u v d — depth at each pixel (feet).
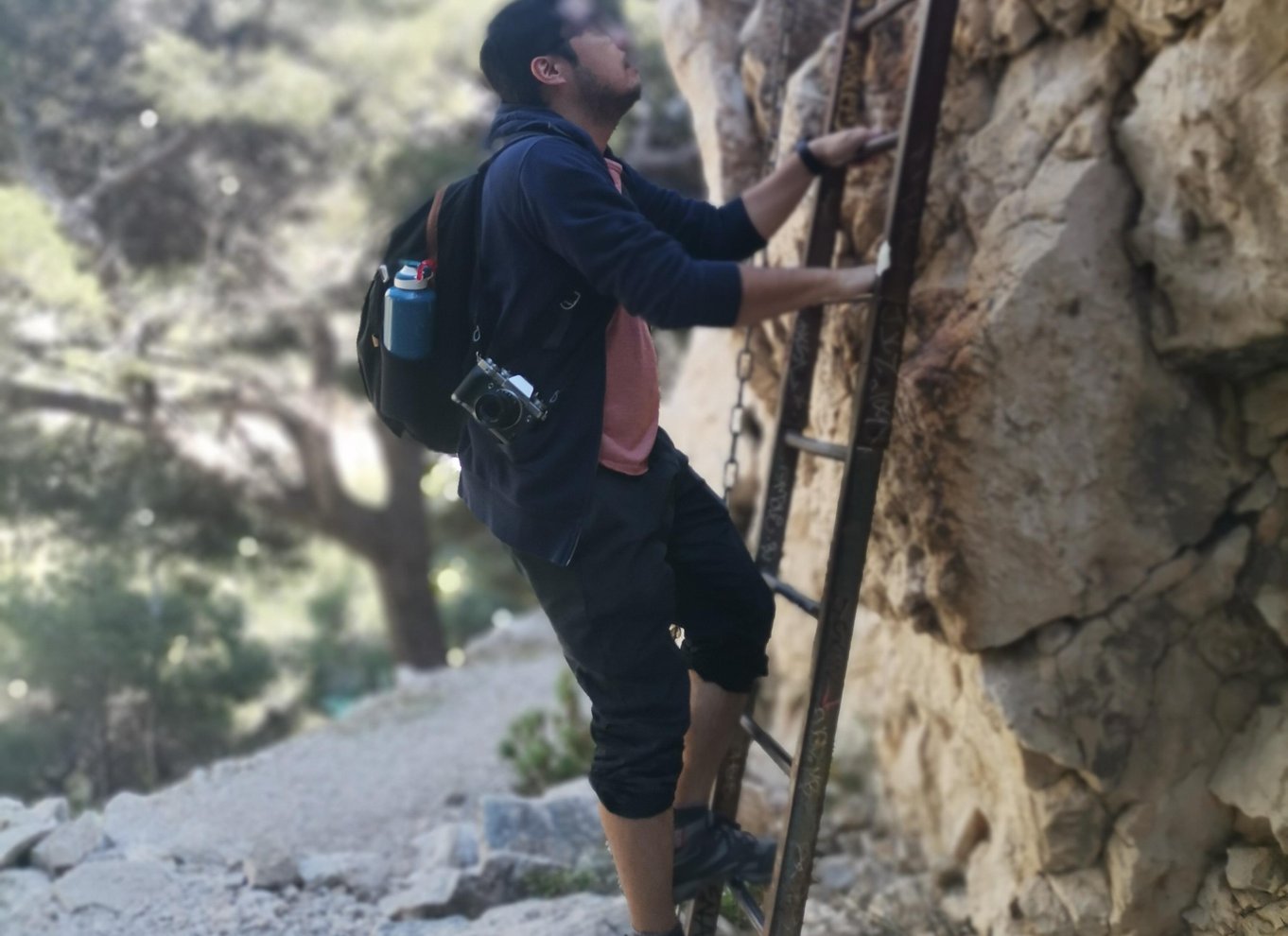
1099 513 9.00
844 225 10.04
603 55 7.73
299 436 41.63
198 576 37.76
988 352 8.82
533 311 7.27
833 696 8.20
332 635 46.70
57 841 12.93
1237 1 7.61
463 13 37.55
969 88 9.45
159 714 26.21
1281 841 8.64
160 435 35.29
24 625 24.93
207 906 12.05
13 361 29.76
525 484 7.29
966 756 11.44
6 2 33.76
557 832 13.10
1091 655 9.21
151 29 36.50
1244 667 9.25
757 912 8.46
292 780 16.85
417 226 7.64
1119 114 8.67
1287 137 7.54
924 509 9.33
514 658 24.62
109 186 35.29
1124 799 9.37
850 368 9.76
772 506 9.77
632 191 8.53
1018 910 10.44
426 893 12.05
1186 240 8.39
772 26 11.25
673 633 8.64
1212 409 8.98
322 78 35.40
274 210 38.52
